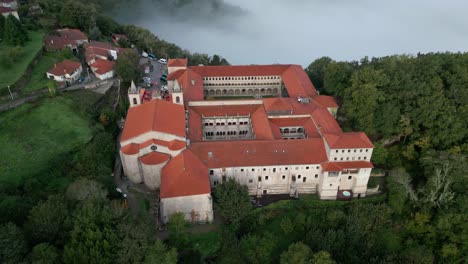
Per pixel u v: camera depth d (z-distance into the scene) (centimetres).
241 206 9594
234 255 9119
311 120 12569
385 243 9950
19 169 9994
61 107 12656
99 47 16862
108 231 7394
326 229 10088
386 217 10162
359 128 12756
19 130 11406
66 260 7000
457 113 12281
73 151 11031
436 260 9788
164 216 9544
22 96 12900
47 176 10044
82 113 12438
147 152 10412
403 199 10575
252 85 16712
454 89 12738
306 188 11169
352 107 12850
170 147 10400
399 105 12712
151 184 10500
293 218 10394
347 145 10431
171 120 11000
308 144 10981
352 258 9450
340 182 10994
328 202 10756
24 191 9362
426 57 14488
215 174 10594
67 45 16588
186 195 9294
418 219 10131
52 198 8012
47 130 11600
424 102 12225
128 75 15050
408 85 12762
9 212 7888
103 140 11269
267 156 10681
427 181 10719
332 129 11769
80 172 10088
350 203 10738
